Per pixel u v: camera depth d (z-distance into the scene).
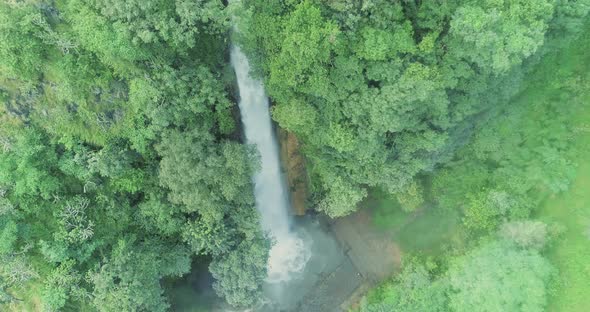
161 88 30.98
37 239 34.06
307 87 31.42
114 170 33.56
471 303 34.84
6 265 33.06
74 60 30.45
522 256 35.06
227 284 35.81
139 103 30.92
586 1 31.30
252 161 33.88
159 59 30.66
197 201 32.25
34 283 34.19
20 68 30.06
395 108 30.80
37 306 34.28
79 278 33.97
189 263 37.31
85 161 33.56
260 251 35.59
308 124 33.31
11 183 32.84
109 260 34.66
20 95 31.62
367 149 33.47
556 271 36.12
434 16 30.50
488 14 28.47
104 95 32.16
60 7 29.66
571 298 36.12
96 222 35.31
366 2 27.91
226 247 35.97
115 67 30.83
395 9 29.55
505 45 29.44
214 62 34.06
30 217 34.19
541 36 29.30
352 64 29.97
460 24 28.94
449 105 34.06
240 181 33.09
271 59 31.00
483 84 32.66
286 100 32.59
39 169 33.09
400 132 35.06
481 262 35.59
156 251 36.25
